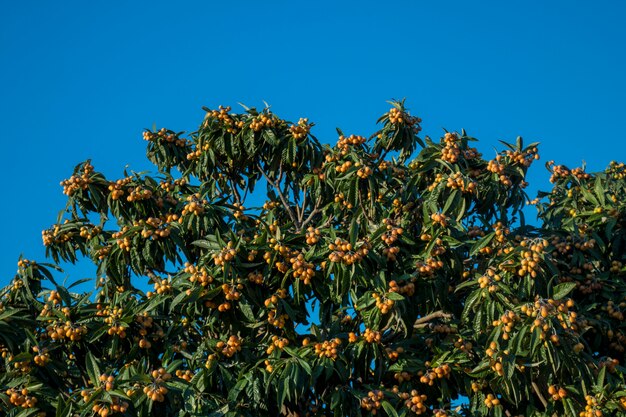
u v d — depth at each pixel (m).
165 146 12.57
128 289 10.33
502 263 9.00
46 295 10.08
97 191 10.53
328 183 11.16
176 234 9.69
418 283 9.14
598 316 9.80
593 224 10.70
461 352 9.41
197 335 10.02
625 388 8.52
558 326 8.33
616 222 10.61
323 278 9.04
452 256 9.31
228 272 8.75
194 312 9.02
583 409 8.59
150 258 9.61
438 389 9.36
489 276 8.88
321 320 9.67
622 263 10.80
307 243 9.23
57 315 9.23
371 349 9.06
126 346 9.41
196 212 9.82
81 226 10.88
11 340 9.22
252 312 8.82
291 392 8.74
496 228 10.24
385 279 9.00
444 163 10.26
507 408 9.34
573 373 8.37
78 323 9.16
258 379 8.68
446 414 8.84
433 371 9.30
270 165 11.91
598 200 10.94
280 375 8.55
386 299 8.77
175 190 11.69
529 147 10.87
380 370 9.14
